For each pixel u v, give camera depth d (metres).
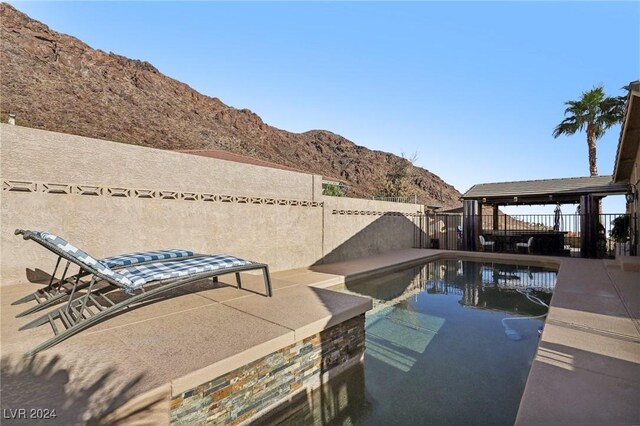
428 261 12.86
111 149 5.88
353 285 8.74
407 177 36.09
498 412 3.23
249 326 3.38
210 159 7.40
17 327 3.18
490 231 17.56
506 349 4.76
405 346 4.89
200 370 2.47
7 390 2.13
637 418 2.29
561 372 2.98
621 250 12.19
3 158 4.78
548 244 14.62
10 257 4.79
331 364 3.86
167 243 6.52
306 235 9.89
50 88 36.25
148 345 2.88
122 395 2.11
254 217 8.27
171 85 57.56
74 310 3.32
